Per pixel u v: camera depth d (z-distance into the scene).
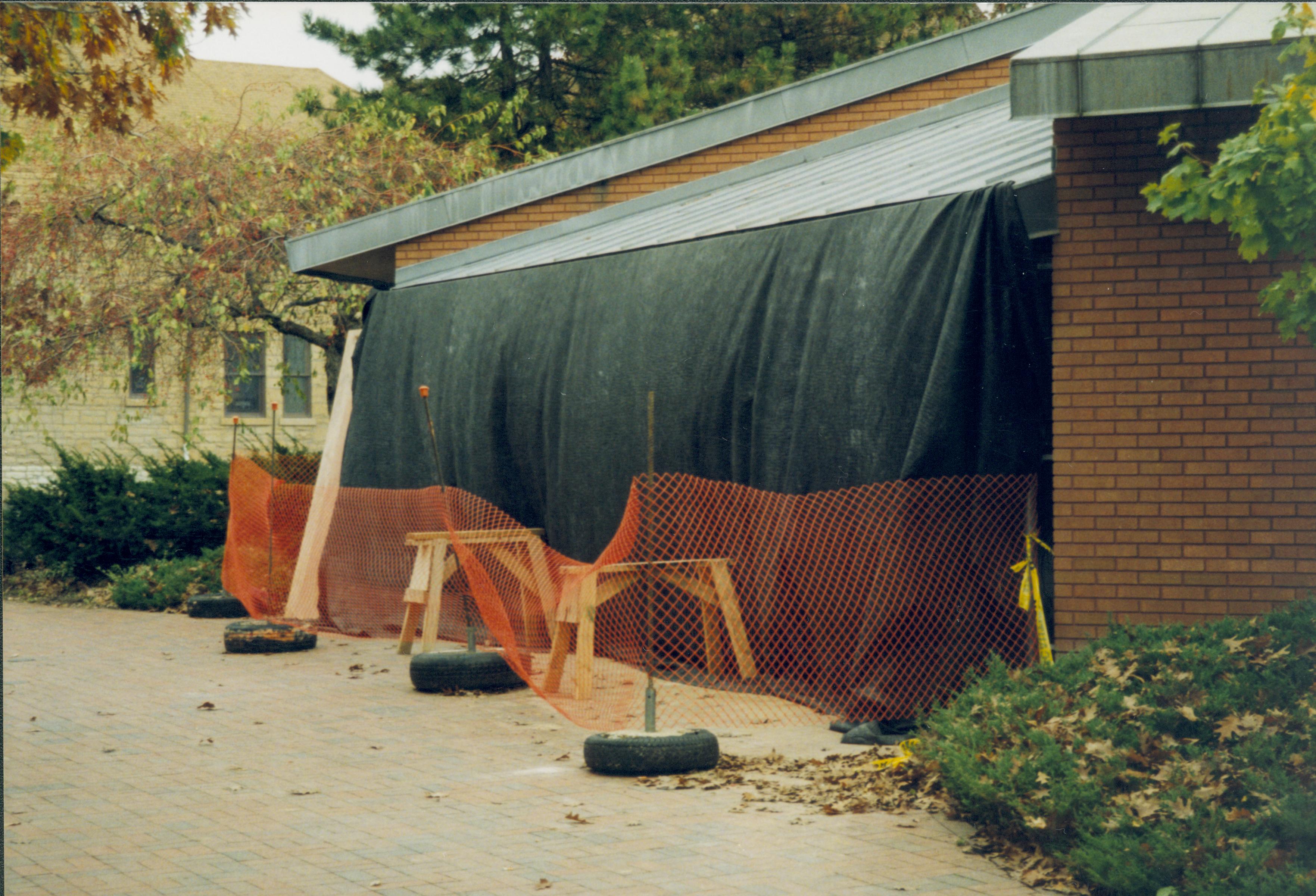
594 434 11.82
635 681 10.81
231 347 20.30
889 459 9.12
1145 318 8.51
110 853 6.34
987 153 10.85
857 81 14.88
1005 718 6.88
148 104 10.69
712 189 14.56
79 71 10.83
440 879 5.88
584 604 10.17
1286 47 7.69
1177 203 7.12
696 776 7.76
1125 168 8.57
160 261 19.05
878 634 8.95
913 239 9.28
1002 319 8.82
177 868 6.09
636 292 11.61
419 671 10.77
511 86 25.80
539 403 12.54
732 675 10.41
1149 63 7.93
